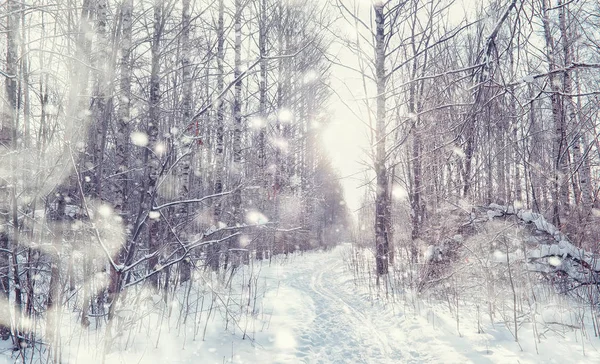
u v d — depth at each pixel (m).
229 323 6.78
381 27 11.08
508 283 7.02
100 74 4.66
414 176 12.23
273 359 5.34
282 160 18.80
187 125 3.95
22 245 5.05
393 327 6.98
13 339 4.85
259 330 6.65
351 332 6.84
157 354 5.20
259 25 15.73
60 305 4.32
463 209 8.43
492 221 7.75
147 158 6.67
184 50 7.84
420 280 9.14
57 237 4.74
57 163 4.31
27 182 4.64
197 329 6.16
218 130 12.11
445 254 8.73
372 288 10.80
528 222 7.55
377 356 5.55
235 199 9.57
